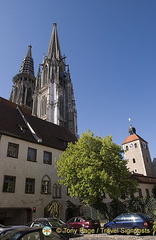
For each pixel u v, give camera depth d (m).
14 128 25.62
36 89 95.12
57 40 117.88
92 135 23.44
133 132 71.44
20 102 95.12
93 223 16.50
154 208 22.12
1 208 18.98
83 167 20.31
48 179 24.84
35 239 6.32
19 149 23.11
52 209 21.73
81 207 24.09
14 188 20.84
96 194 18.97
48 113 79.06
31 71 116.12
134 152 65.00
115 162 20.33
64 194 25.89
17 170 21.86
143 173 60.00
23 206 20.88
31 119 32.44
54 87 87.44
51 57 103.31
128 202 23.59
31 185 22.86
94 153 20.42
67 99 92.88
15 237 6.12
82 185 19.25
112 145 21.47
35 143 25.34
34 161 24.16
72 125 85.81
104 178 18.22
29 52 123.81
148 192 39.88
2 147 21.50
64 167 21.14
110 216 22.03
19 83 105.19
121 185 20.88
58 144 29.98
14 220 21.16
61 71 104.25
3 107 30.14
